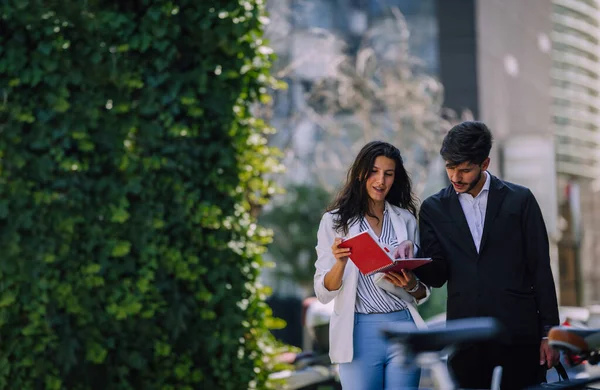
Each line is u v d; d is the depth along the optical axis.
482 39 35.16
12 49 6.03
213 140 6.67
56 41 6.11
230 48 6.59
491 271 5.24
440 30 34.84
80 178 6.19
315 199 25.02
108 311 6.23
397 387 5.09
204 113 6.62
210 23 6.51
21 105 6.05
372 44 27.05
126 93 6.34
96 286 6.22
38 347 6.03
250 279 6.81
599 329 3.90
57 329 6.12
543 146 27.81
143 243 6.34
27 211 6.02
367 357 5.18
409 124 20.69
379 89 19.77
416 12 34.56
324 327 9.62
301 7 24.50
